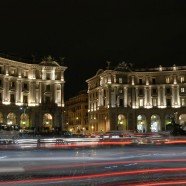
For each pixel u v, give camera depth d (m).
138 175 22.12
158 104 142.75
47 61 127.19
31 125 121.50
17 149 48.25
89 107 160.50
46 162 30.11
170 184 18.69
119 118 141.12
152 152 41.25
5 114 115.88
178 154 38.12
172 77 143.00
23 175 22.41
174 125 99.88
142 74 144.88
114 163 29.12
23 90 122.00
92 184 18.84
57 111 125.88
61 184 18.92
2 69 116.69
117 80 142.50
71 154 38.44
